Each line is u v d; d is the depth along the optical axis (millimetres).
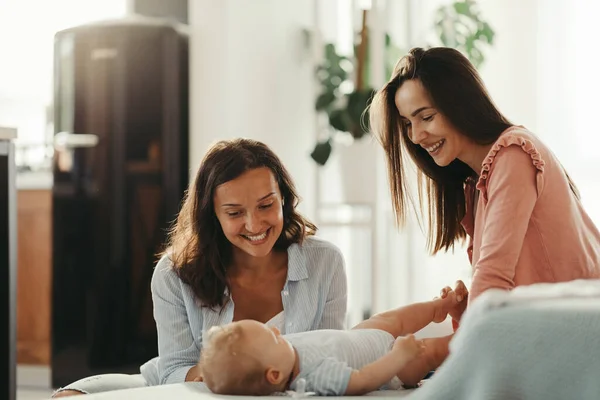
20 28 5066
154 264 4223
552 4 4922
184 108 4297
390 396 1592
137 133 4242
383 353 1809
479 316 1228
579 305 1211
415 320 2033
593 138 4832
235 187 1969
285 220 2145
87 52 4270
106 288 4250
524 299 1257
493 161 1962
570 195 1997
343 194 4727
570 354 1157
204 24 4289
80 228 4277
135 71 4246
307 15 5109
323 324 2166
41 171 4695
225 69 4250
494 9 5016
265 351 1588
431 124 2025
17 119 5066
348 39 5188
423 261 5035
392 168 2201
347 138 5000
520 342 1182
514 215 1901
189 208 2078
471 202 2207
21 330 4570
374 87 4645
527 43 4965
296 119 4949
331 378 1607
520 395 1170
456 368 1214
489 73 5043
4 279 2434
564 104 4895
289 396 1521
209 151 2059
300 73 5012
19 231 4547
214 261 2070
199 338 2109
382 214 4898
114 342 4246
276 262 2154
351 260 5180
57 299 4316
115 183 4246
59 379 4316
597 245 2047
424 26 5141
